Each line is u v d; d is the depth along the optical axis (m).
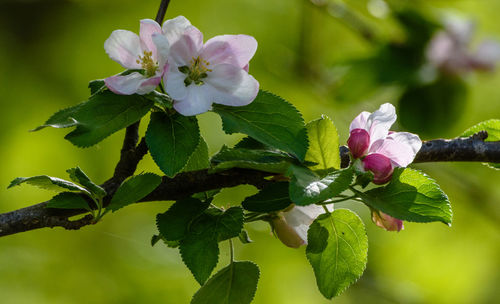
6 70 2.04
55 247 1.99
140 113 1.12
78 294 1.96
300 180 1.11
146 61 1.12
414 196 1.12
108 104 1.12
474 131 1.21
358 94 1.42
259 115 1.12
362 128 1.15
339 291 1.14
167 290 1.98
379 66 1.41
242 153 1.14
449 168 2.01
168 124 1.12
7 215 1.14
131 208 2.04
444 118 1.40
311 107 2.02
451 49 1.40
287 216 1.16
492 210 2.00
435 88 1.40
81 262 1.99
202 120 1.97
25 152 1.99
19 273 1.94
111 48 1.12
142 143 1.15
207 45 1.12
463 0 1.79
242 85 1.12
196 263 1.12
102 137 1.11
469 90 1.41
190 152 1.11
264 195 1.14
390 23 1.46
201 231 1.13
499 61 1.40
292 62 1.89
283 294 1.97
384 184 1.14
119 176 1.15
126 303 1.95
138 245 2.01
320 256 1.14
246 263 1.16
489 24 1.92
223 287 1.15
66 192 1.14
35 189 1.98
